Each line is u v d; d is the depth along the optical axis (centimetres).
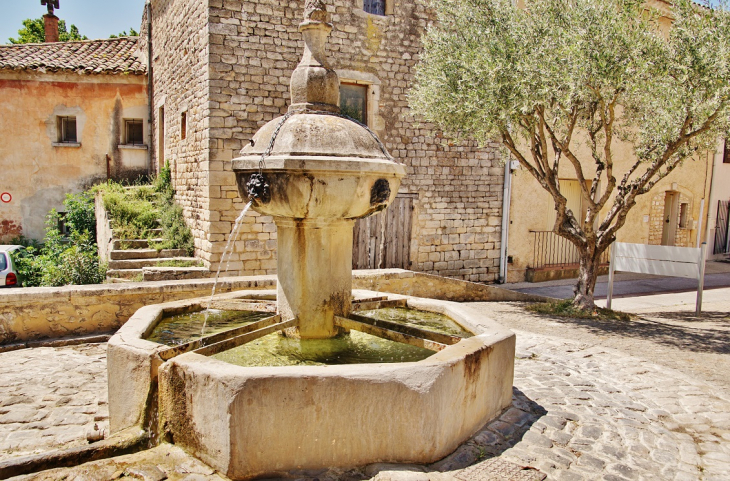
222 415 281
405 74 1138
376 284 861
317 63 420
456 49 834
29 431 371
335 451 290
